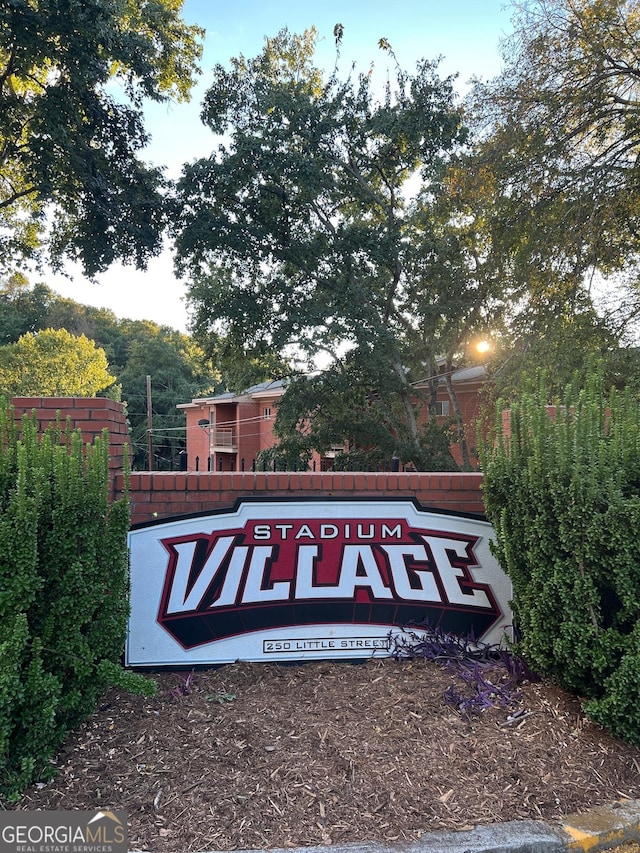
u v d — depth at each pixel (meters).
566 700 3.72
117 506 3.45
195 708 3.63
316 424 21.44
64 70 14.62
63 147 14.97
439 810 2.76
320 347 18.97
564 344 11.80
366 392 21.58
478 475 4.88
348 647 4.46
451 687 3.79
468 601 4.64
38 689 2.80
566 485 3.59
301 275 20.88
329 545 4.55
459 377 25.03
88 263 17.39
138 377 53.28
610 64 12.16
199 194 18.27
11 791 2.74
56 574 3.03
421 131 18.30
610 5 11.72
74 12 13.20
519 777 3.01
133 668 4.23
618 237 12.39
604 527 3.37
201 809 2.71
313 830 2.60
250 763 3.03
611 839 2.68
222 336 21.38
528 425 4.05
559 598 3.59
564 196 12.85
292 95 19.05
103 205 16.30
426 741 3.27
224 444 36.34
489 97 13.41
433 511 4.68
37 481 2.99
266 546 4.48
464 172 14.80
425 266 20.22
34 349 39.84
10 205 19.69
